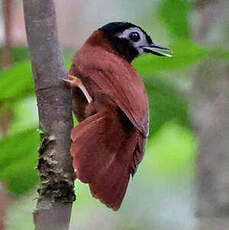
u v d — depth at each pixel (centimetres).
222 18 1226
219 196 1184
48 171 834
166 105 1023
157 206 1593
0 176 787
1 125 898
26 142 777
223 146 1219
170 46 876
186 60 889
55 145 839
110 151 859
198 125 1228
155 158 1614
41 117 848
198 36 1223
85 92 954
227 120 1214
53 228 822
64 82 847
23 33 1313
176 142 1554
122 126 894
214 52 896
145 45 1144
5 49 991
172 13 1063
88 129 869
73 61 998
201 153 1227
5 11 1017
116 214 1561
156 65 897
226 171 1201
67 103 850
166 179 1639
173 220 1546
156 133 1021
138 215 1566
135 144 901
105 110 913
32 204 1020
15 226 1001
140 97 947
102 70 968
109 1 1702
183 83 1093
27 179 891
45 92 845
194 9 1234
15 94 834
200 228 1175
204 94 1229
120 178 848
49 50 841
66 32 1694
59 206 827
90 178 829
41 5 840
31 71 812
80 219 1552
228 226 1159
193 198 1220
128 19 1609
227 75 1211
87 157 840
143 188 1639
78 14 1708
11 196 958
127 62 1016
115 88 946
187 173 1634
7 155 777
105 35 1119
